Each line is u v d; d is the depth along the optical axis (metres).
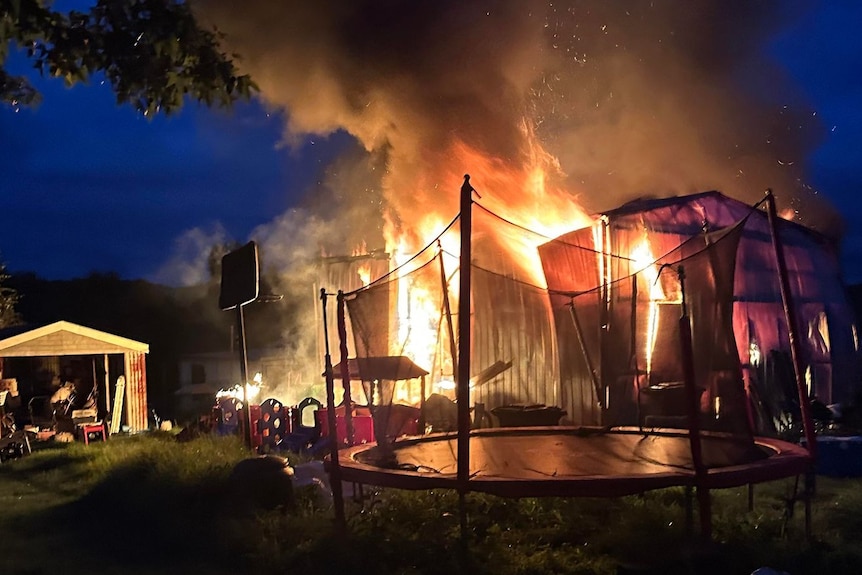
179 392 21.23
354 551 5.11
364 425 9.90
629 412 9.70
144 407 16.09
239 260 9.82
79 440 14.05
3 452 11.99
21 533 6.70
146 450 9.54
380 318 6.20
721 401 5.76
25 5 5.66
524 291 11.39
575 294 8.18
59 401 15.47
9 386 15.28
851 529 5.58
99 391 17.38
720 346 5.54
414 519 5.77
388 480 5.16
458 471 4.89
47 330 14.95
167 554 5.75
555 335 11.01
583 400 10.23
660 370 9.30
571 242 10.65
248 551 5.50
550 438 7.61
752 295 10.65
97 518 7.16
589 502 6.04
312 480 7.22
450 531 5.39
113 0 6.10
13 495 8.59
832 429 9.09
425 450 6.98
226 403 12.21
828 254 11.86
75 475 9.63
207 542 5.84
